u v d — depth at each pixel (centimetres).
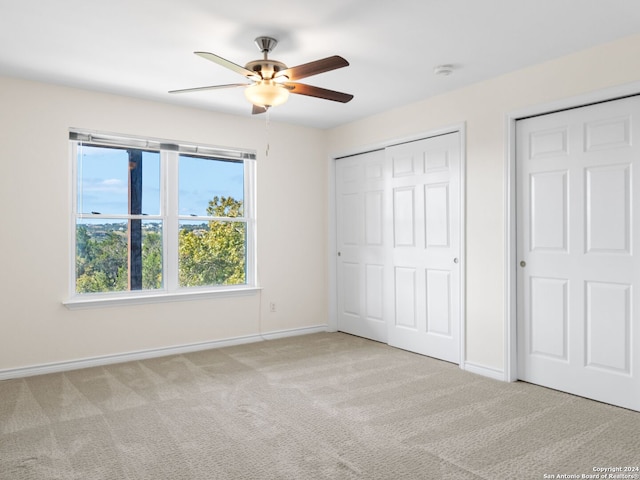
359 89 392
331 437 254
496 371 360
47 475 214
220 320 466
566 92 317
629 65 287
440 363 403
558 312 330
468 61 329
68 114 385
